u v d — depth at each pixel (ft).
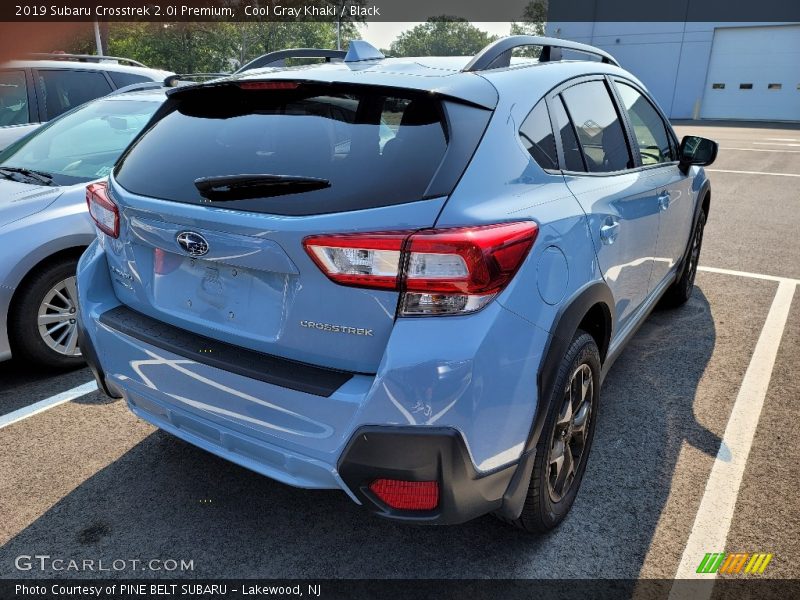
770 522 7.77
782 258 19.61
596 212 7.50
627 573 6.98
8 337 10.98
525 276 5.94
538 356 6.16
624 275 8.77
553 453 7.13
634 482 8.55
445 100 6.08
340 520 7.90
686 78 106.01
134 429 9.92
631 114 10.18
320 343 5.83
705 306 15.31
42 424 10.04
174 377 6.72
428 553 7.32
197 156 6.81
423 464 5.57
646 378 11.60
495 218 5.78
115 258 7.60
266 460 6.39
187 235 6.30
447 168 5.73
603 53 10.14
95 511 8.01
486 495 6.08
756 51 99.04
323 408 5.70
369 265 5.43
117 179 7.47
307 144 6.23
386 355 5.44
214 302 6.53
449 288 5.42
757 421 10.11
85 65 21.16
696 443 9.50
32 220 10.89
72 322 11.70
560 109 7.70
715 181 35.45
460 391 5.46
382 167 5.79
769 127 83.46
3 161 13.51
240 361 6.19
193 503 8.18
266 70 7.83
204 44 119.14
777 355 12.55
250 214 5.81
